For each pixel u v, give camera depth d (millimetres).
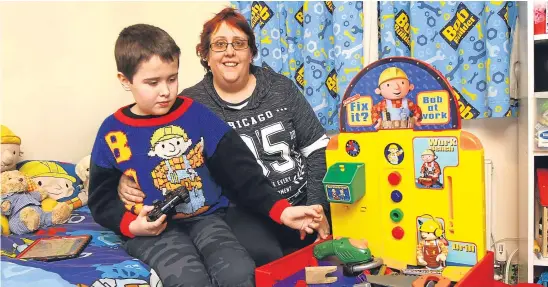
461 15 1541
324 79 1710
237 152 1139
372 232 1113
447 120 1014
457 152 1003
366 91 1094
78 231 1323
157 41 1048
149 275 986
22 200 1370
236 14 1251
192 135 1129
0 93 1618
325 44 1707
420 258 1054
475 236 1000
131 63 1042
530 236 1383
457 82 1573
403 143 1061
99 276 943
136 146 1104
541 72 1487
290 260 1047
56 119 1730
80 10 1764
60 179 1584
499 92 1493
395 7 1610
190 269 966
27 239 1225
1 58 1618
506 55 1487
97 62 1811
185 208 1132
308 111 1339
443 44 1561
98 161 1123
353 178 1061
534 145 1374
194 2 1929
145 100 1065
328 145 1152
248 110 1269
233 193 1219
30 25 1666
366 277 980
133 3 1880
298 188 1294
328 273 1041
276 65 1743
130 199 1128
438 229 1037
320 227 1199
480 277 977
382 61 1069
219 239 1060
